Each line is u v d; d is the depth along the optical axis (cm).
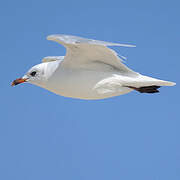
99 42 1180
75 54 1328
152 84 1338
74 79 1357
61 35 1227
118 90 1357
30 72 1428
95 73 1355
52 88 1402
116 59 1337
